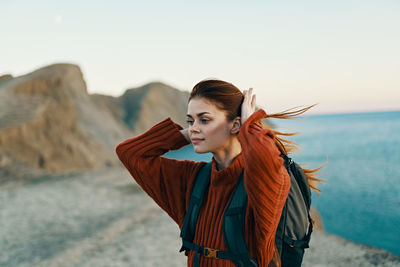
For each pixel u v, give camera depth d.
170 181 1.49
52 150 25.55
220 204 1.28
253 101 1.27
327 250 8.41
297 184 1.30
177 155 46.47
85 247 8.39
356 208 19.97
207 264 1.26
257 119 1.18
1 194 15.00
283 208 1.21
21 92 29.14
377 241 12.98
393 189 27.94
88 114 41.50
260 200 1.06
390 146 78.25
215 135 1.23
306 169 1.49
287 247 1.24
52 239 8.98
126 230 10.02
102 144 36.34
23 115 25.89
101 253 8.02
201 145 1.25
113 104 63.94
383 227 15.23
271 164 1.04
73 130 30.27
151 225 10.55
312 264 7.48
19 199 14.01
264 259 1.15
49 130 26.92
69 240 8.94
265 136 1.11
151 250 8.27
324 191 26.58
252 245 1.18
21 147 23.34
